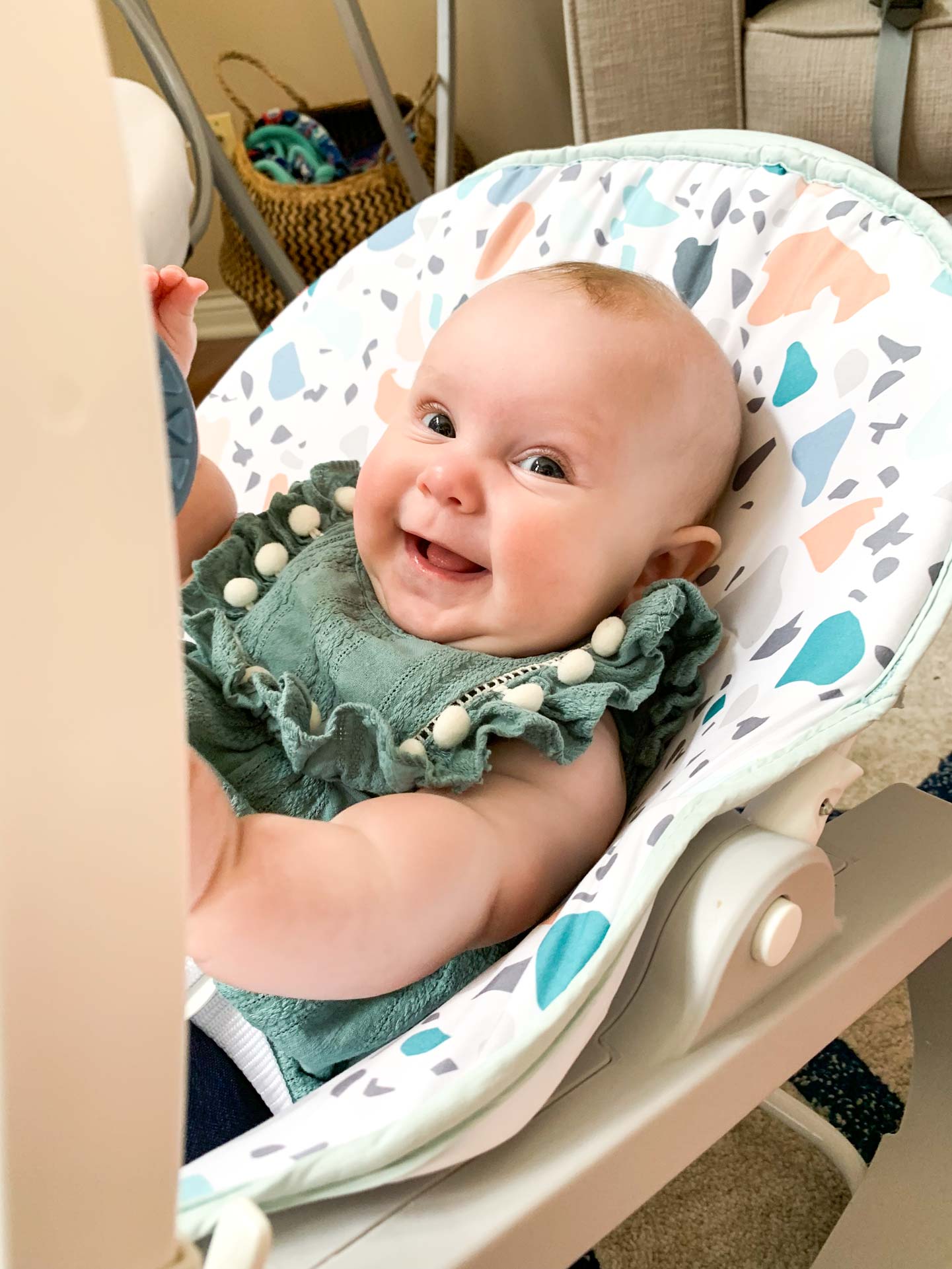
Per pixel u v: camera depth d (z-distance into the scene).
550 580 0.62
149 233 1.05
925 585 0.53
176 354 0.66
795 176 0.71
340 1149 0.40
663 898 0.49
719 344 0.71
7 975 0.21
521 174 0.84
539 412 0.62
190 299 0.65
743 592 0.63
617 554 0.63
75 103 0.19
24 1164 0.23
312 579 0.69
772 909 0.47
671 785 0.55
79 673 0.21
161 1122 0.24
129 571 0.21
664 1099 0.45
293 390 0.89
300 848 0.46
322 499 0.78
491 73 2.01
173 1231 0.26
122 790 0.22
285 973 0.46
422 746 0.58
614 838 0.61
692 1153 0.48
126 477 0.20
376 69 1.55
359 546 0.68
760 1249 0.78
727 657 0.62
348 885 0.46
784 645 0.57
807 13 1.33
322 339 0.89
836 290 0.66
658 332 0.64
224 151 1.81
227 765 0.61
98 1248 0.25
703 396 0.65
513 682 0.60
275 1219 0.40
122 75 1.93
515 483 0.62
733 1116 0.50
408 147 1.63
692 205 0.75
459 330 0.66
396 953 0.48
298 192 1.70
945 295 0.61
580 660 0.60
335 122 1.93
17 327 0.19
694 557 0.67
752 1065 0.49
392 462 0.66
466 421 0.64
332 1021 0.56
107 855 0.22
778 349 0.68
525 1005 0.44
